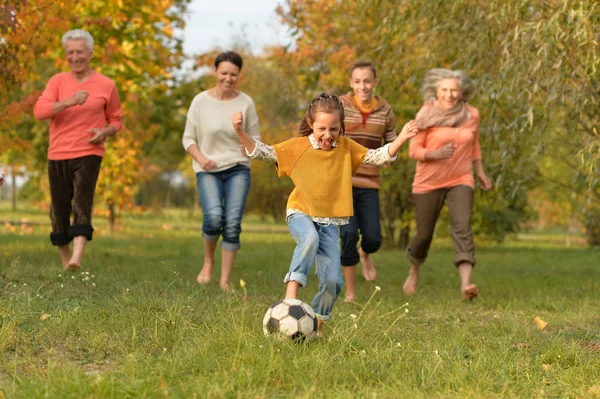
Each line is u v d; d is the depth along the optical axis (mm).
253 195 48719
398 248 26469
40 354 5027
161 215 56812
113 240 21234
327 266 5910
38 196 48750
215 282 9133
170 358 4793
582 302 8984
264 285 9297
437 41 12133
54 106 8906
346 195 5996
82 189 9234
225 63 8875
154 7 19516
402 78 15742
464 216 9078
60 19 11523
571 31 9336
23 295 6797
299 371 4574
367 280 10289
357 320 5906
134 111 24562
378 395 4219
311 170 5977
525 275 13195
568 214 40656
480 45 11203
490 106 11047
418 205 9406
